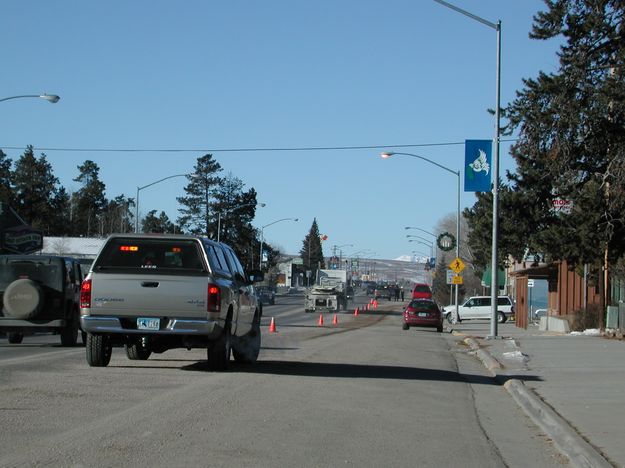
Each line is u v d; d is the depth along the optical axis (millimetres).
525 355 20469
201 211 94625
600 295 31609
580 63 28531
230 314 13906
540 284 68312
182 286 12750
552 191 33719
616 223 30547
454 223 111750
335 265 148125
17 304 19344
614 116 28172
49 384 11789
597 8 28500
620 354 20859
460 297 83250
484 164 27938
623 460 7832
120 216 127125
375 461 7605
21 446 7566
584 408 11320
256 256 106062
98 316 12828
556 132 29125
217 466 7047
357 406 10852
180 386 11867
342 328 37062
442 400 12102
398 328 41000
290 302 84625
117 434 8227
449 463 7758
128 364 14969
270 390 11844
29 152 107688
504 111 30656
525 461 8219
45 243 82000
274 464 7238
